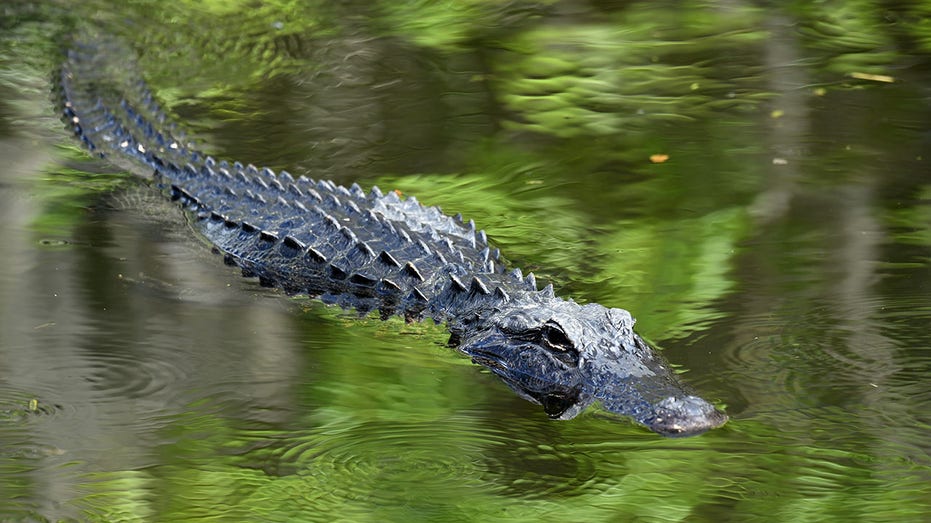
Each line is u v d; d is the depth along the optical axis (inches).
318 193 530.3
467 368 384.8
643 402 340.5
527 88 688.4
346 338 405.4
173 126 639.1
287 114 663.1
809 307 399.5
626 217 510.3
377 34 794.2
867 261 440.5
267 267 474.3
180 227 512.7
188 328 404.2
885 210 496.1
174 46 772.0
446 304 436.5
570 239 489.7
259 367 373.7
